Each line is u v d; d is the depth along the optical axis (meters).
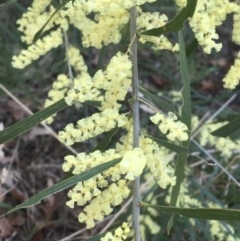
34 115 0.38
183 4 0.38
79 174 0.33
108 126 0.35
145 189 0.71
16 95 0.93
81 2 0.38
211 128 0.70
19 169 0.91
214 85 1.10
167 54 1.00
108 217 0.75
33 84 0.95
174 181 0.36
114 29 0.40
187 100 0.37
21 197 0.87
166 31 0.36
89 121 0.35
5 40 0.83
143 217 0.69
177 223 0.68
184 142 0.38
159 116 0.35
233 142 0.69
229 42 1.12
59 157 0.95
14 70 0.79
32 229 0.85
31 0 0.83
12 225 0.87
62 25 0.46
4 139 0.38
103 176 0.35
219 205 0.69
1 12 0.79
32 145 0.95
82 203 0.34
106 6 0.35
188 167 0.71
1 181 0.71
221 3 0.40
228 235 0.67
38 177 0.92
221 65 1.11
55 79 0.94
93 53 0.99
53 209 0.87
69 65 0.49
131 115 0.36
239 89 0.89
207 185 0.70
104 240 0.34
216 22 0.40
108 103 0.36
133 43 0.37
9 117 0.95
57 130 0.96
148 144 0.36
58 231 0.88
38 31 0.43
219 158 0.78
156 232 0.69
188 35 0.88
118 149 0.36
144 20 0.39
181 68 0.37
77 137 0.35
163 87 1.04
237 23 0.41
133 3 0.35
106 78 0.36
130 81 0.36
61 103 0.37
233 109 1.05
